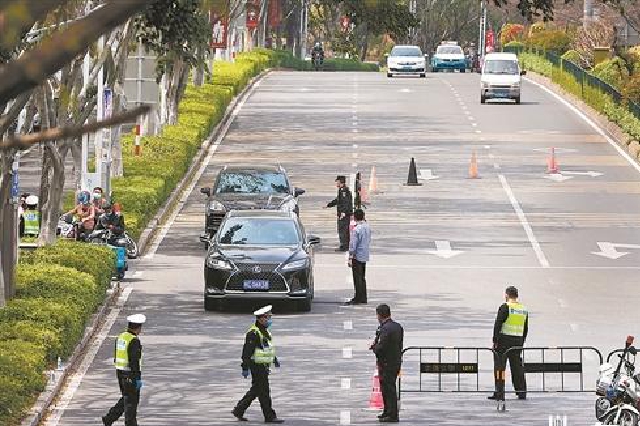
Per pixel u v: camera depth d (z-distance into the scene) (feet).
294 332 190.29
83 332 180.04
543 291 222.69
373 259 250.16
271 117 456.45
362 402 151.53
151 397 153.38
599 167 364.79
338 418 144.05
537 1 196.75
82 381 160.86
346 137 412.98
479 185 337.11
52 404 149.48
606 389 137.80
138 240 258.37
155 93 294.25
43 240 238.89
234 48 652.89
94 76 238.27
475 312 204.85
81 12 214.28
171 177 314.55
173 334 188.85
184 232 279.08
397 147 394.32
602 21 592.60
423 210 304.30
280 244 210.38
